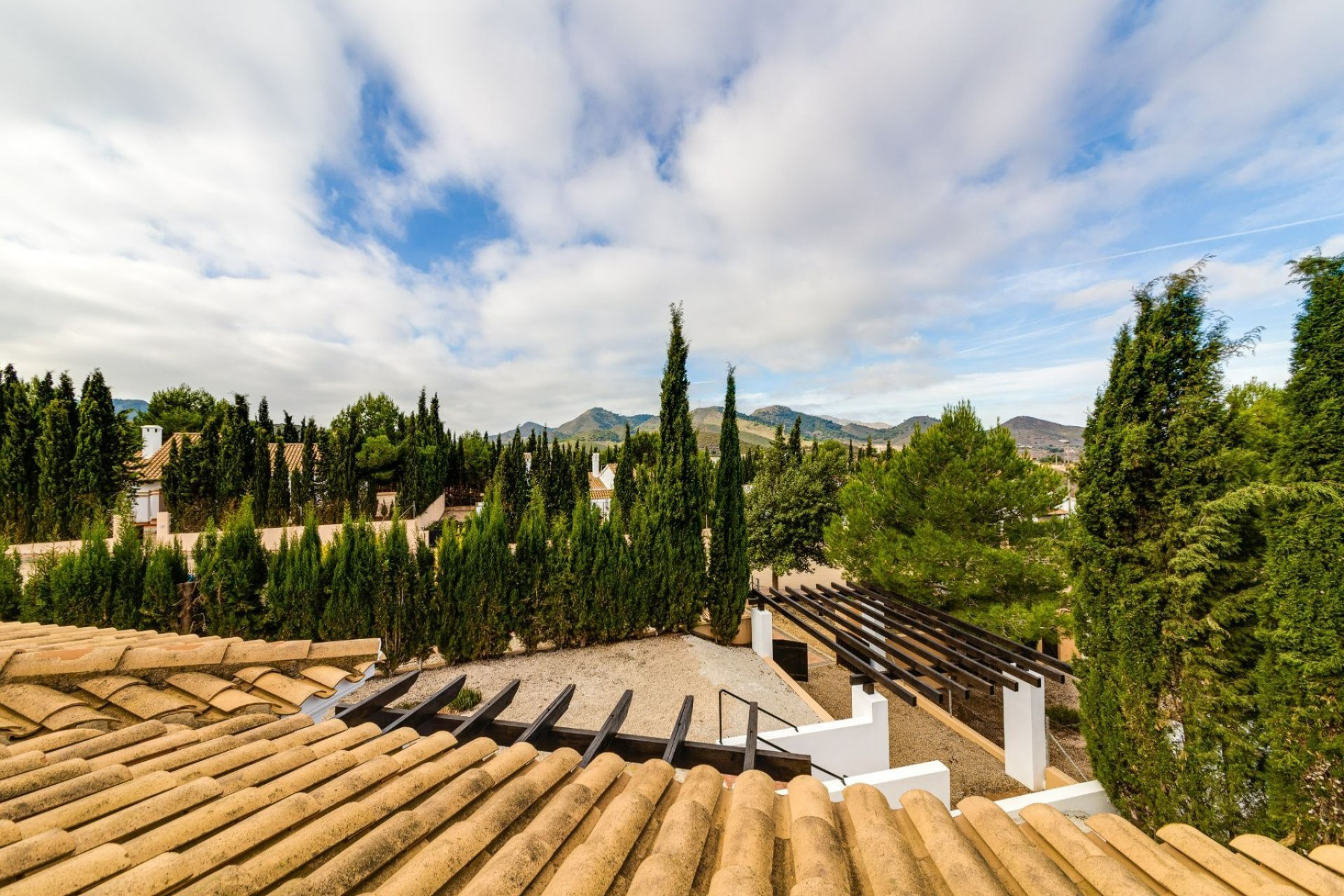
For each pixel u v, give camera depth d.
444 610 9.89
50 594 8.62
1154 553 5.16
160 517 20.22
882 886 1.90
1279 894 2.03
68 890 1.54
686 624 11.85
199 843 1.92
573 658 10.38
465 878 1.90
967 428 11.56
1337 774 3.96
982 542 11.35
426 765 2.71
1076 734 10.00
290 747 2.82
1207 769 4.70
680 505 11.55
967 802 2.74
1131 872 2.31
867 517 12.88
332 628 9.35
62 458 17.59
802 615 10.16
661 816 2.50
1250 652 4.63
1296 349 4.45
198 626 9.14
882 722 6.98
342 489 26.30
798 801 2.60
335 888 1.71
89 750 2.56
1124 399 5.45
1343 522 3.99
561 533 11.11
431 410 38.19
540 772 2.73
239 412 23.34
